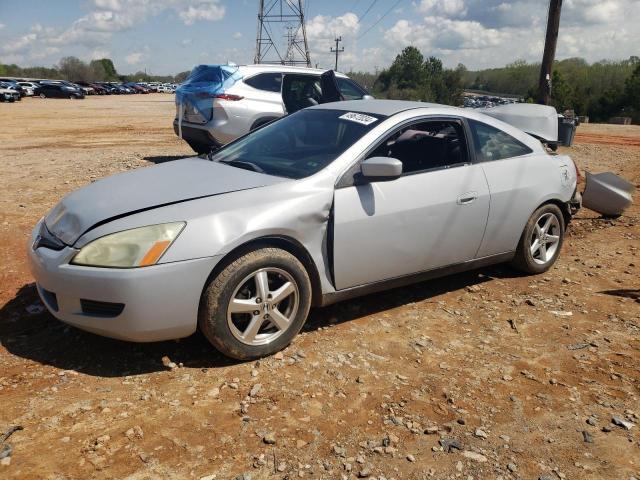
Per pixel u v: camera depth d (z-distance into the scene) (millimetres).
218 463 2572
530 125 6496
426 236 4133
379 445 2764
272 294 3441
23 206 6840
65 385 3145
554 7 15133
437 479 2553
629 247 6293
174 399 3049
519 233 4879
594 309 4535
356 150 3898
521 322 4254
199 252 3158
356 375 3393
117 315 3119
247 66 9562
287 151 4164
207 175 3834
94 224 3221
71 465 2506
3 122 21922
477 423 2986
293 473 2533
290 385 3238
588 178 7465
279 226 3406
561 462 2709
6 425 2766
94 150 13016
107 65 147375
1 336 3709
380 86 81938
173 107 37344
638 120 69062
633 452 2797
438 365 3574
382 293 4715
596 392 3328
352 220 3725
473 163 4477
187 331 3266
